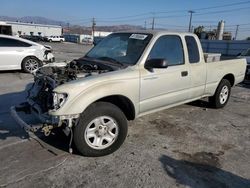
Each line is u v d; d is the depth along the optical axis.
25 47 10.33
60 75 3.74
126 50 4.36
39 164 3.39
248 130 4.91
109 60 4.34
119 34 4.84
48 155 3.63
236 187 3.11
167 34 4.48
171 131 4.66
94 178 3.14
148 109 4.27
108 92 3.56
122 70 3.83
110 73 3.69
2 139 4.08
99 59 4.46
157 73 4.20
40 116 3.55
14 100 6.34
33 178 3.09
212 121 5.30
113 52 4.51
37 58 10.55
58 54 22.53
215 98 5.93
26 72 10.43
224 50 35.59
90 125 3.52
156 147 4.01
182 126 4.93
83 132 3.45
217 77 5.68
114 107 3.67
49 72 3.95
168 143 4.17
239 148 4.12
